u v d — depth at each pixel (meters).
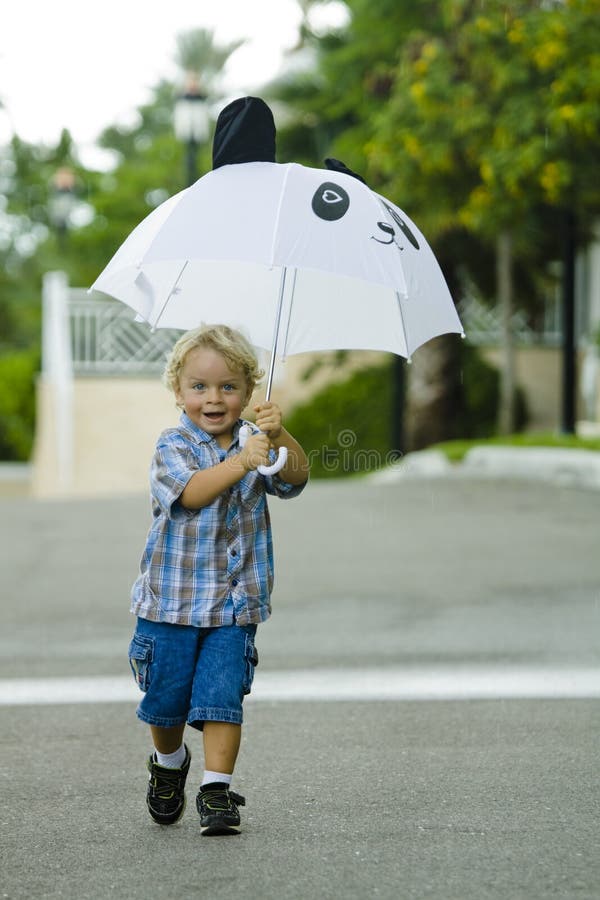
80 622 10.62
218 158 5.50
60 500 18.67
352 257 5.27
